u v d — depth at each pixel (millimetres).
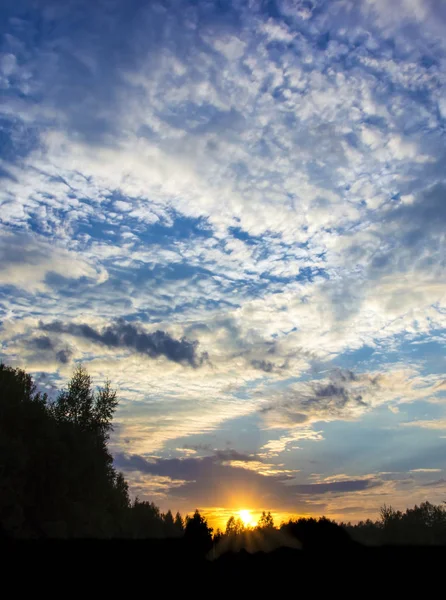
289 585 18047
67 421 51438
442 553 16891
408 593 16203
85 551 19484
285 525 19766
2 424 40781
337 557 17703
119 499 52969
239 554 19922
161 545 20609
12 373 47625
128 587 18875
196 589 18812
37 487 40125
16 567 19125
